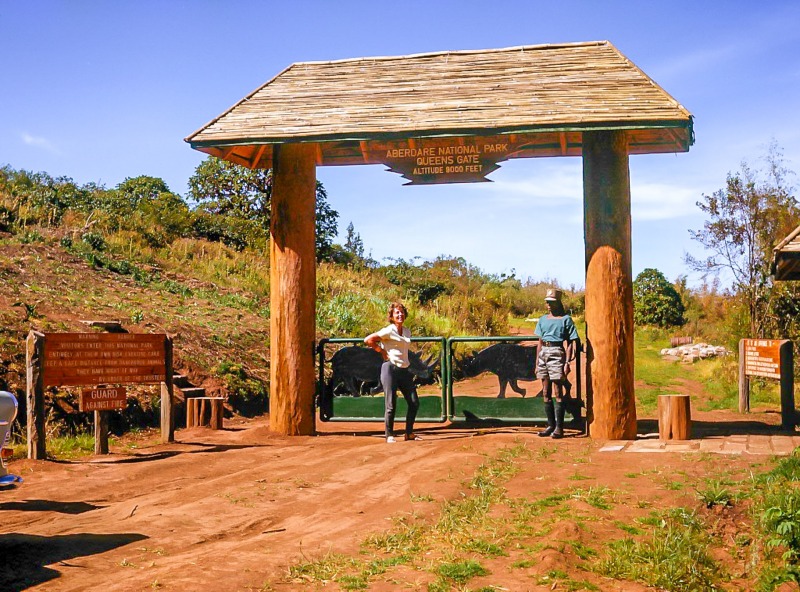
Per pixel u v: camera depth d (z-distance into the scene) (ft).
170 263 72.64
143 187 104.17
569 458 30.09
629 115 35.19
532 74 39.96
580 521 21.65
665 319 127.24
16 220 66.59
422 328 78.95
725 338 83.41
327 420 41.45
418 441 36.14
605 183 36.11
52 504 24.54
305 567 18.17
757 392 54.75
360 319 72.84
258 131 38.06
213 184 105.29
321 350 41.68
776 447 31.53
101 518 22.81
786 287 65.82
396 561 18.76
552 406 36.47
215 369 48.83
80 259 61.98
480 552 19.47
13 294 46.57
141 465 30.86
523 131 35.78
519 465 28.94
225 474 29.71
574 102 36.91
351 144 39.68
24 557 18.70
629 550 19.45
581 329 101.09
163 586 16.84
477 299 106.52
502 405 40.27
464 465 28.78
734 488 24.29
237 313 63.31
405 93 40.01
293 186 39.11
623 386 35.45
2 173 79.46
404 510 23.17
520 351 40.09
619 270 35.81
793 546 19.86
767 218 68.64
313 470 29.55
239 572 17.87
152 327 50.29
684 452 30.71
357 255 122.62
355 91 40.83
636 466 28.12
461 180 39.37
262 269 81.35
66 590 16.62
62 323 44.09
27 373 31.53
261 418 47.73
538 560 18.71
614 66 39.50
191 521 22.47
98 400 33.27
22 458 31.37
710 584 18.52
